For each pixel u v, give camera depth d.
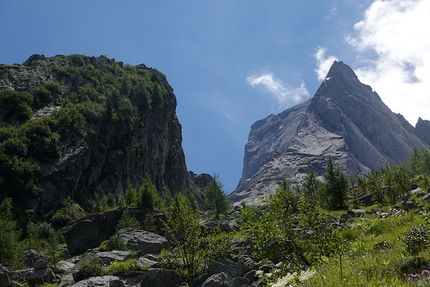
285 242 14.80
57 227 90.50
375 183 45.66
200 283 17.02
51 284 22.95
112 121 142.38
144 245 31.27
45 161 105.50
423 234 10.73
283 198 15.33
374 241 16.02
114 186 127.75
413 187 50.44
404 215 22.16
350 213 33.16
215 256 19.05
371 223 20.45
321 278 9.91
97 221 51.44
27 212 88.62
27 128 111.81
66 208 95.50
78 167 111.62
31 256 39.47
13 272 23.84
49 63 165.38
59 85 149.88
